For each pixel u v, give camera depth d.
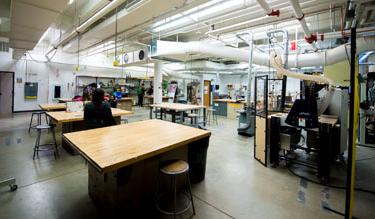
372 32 3.89
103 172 1.32
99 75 11.66
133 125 2.84
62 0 3.07
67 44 7.32
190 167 2.67
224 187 2.58
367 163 3.56
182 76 12.27
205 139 2.68
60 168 3.04
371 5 3.16
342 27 3.79
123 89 11.87
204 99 12.69
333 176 2.98
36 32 4.72
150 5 3.39
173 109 5.79
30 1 3.08
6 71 8.66
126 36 6.12
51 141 4.43
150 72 13.81
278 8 3.43
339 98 3.39
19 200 2.17
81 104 4.32
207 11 4.10
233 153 3.99
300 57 5.36
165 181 2.31
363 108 4.70
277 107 4.94
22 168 3.01
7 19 5.01
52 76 10.00
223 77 15.64
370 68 5.41
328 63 5.00
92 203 2.16
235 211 2.07
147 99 12.43
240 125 5.70
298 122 2.95
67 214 1.96
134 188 2.00
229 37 5.92
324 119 3.22
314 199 2.33
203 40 6.83
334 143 3.27
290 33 5.59
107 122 3.19
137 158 1.54
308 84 3.41
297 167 3.29
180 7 3.66
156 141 1.98
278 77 3.78
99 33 5.34
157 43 5.86
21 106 9.11
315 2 3.33
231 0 3.50
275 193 2.45
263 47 6.56
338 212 2.06
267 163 3.38
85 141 1.96
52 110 4.86
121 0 3.03
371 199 2.36
